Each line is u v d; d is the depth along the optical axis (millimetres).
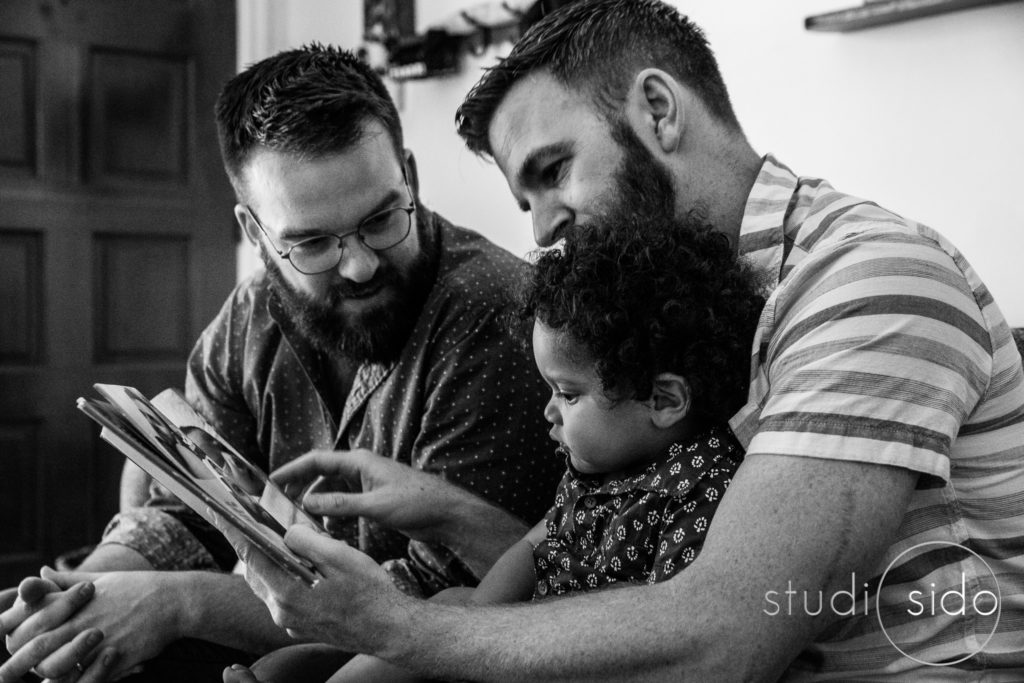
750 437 1050
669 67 1236
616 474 1155
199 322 3652
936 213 1810
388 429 1612
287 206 1462
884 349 944
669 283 1078
